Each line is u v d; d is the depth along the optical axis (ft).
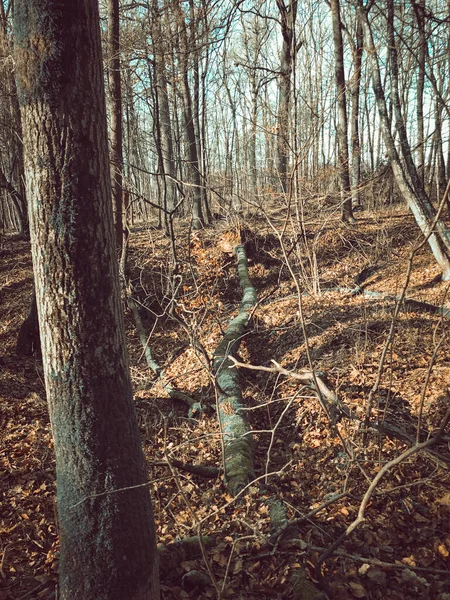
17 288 45.14
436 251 31.99
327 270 40.34
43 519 14.47
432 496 13.19
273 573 10.88
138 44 36.99
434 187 69.87
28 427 21.02
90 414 7.95
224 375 23.79
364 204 60.34
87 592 8.12
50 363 8.00
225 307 37.37
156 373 29.14
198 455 18.29
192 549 11.84
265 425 20.72
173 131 71.67
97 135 7.68
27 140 7.56
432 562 10.98
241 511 13.75
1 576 11.92
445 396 17.46
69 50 7.22
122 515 8.17
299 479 15.44
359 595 10.03
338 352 23.58
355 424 17.20
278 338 29.40
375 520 12.51
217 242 46.29
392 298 29.96
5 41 35.91
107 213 7.98
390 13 28.30
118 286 8.34
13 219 101.30
